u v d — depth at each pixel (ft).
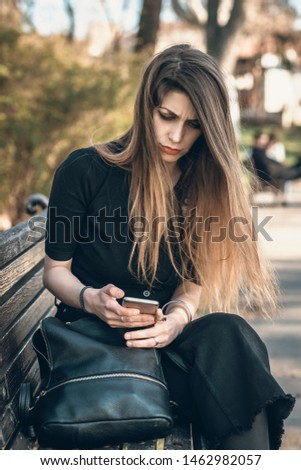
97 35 74.28
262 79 166.09
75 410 10.69
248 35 119.55
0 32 42.80
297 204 70.33
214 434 11.34
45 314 15.28
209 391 11.46
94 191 12.40
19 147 42.55
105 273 12.57
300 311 29.66
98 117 45.19
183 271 13.03
